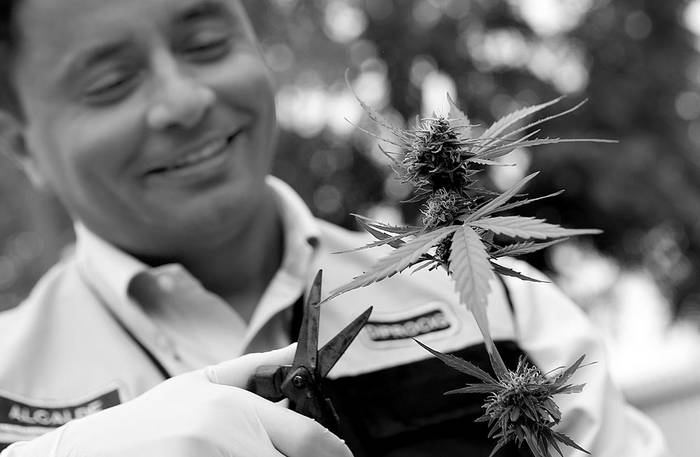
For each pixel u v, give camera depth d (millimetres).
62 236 2613
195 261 772
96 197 743
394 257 397
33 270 2961
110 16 708
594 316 2355
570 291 2322
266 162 770
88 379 744
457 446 738
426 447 734
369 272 395
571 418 732
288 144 2395
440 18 2393
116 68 716
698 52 2525
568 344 774
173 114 707
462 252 382
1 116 804
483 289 369
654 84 2436
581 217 2311
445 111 489
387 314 787
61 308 789
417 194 469
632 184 2264
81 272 804
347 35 2479
